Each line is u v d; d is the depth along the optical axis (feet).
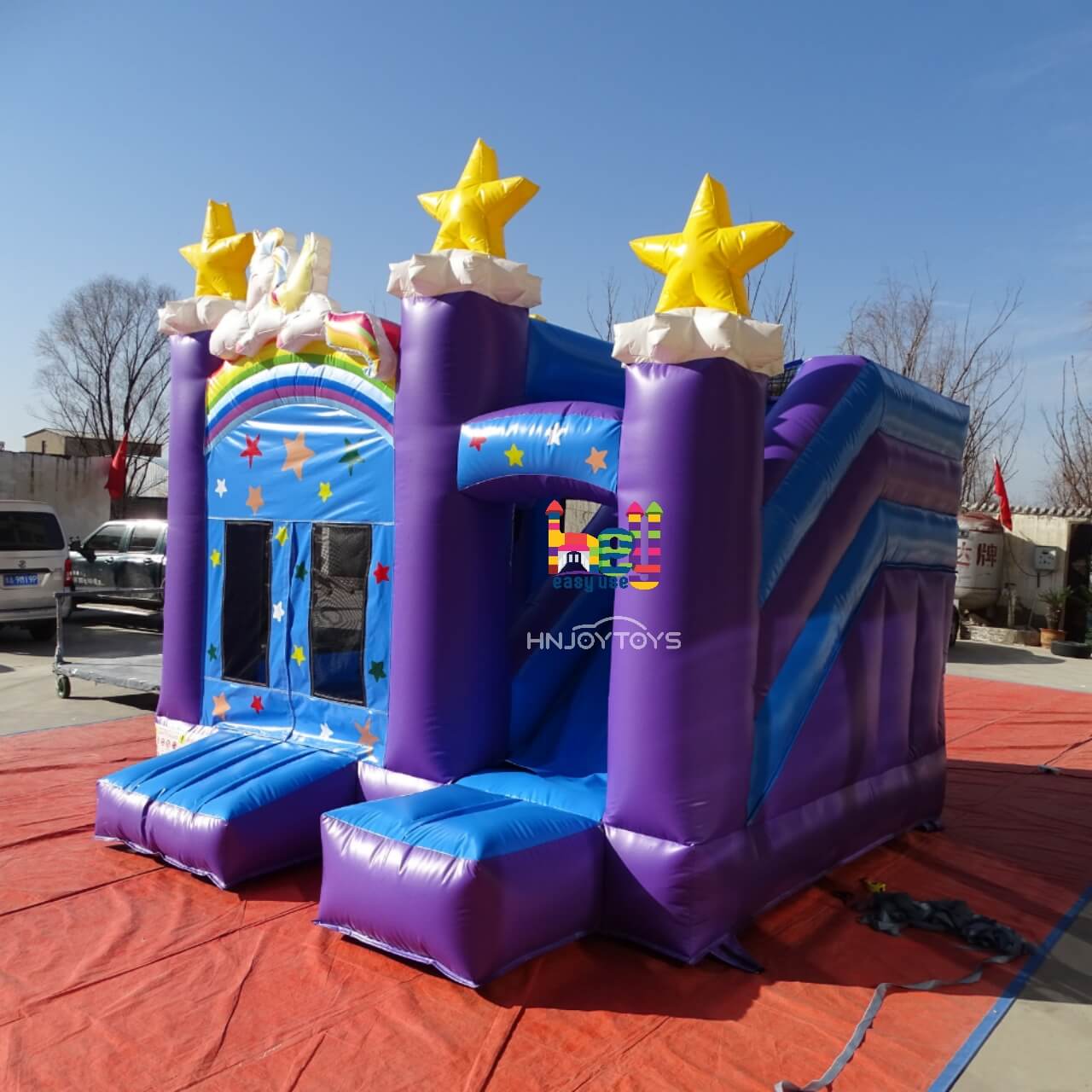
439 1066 11.17
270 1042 11.59
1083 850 19.98
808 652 16.07
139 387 113.70
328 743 18.86
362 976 13.23
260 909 15.46
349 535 18.74
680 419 13.80
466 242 16.69
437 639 16.40
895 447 18.75
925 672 20.84
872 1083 11.07
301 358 19.51
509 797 15.53
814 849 16.49
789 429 16.49
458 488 16.31
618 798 14.24
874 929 15.39
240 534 20.93
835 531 16.61
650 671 13.88
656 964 13.78
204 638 21.71
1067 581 56.85
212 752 19.03
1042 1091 11.10
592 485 14.80
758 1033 12.08
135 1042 11.57
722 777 13.99
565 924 13.83
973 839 20.52
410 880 13.16
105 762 24.81
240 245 21.43
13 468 75.41
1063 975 14.11
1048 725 33.24
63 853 17.94
